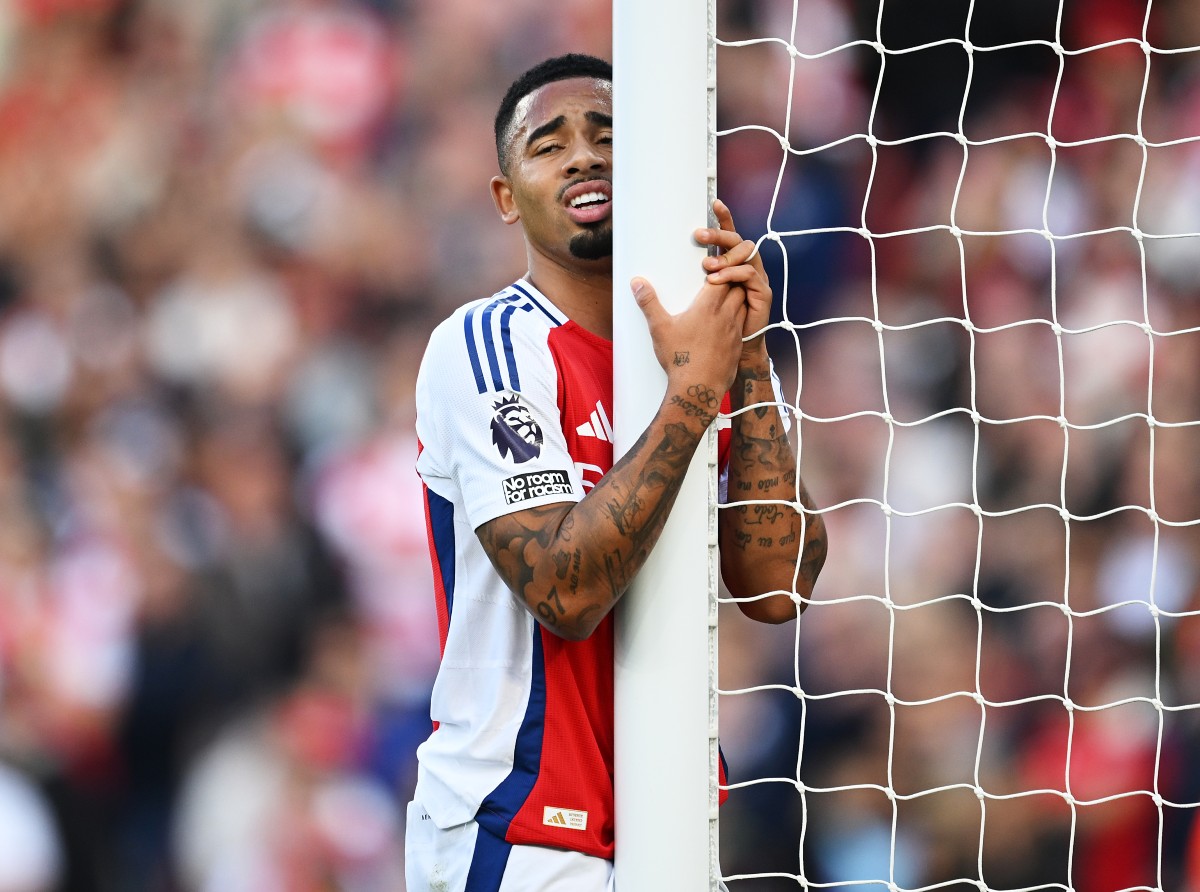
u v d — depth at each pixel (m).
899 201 24.42
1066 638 21.02
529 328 8.25
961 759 19.81
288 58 24.50
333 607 21.38
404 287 23.77
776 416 8.42
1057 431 22.83
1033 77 25.20
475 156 24.48
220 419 22.52
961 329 23.44
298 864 19.83
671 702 7.68
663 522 7.42
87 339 22.95
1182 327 23.95
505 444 7.76
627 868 7.70
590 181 8.49
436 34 24.89
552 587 7.36
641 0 7.79
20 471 22.05
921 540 21.75
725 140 24.28
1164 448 22.84
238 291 23.34
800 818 19.38
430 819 8.09
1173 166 24.86
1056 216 24.38
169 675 20.53
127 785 20.11
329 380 22.95
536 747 7.86
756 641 20.05
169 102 24.23
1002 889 19.22
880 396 22.86
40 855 19.58
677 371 7.53
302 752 20.30
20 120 24.00
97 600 20.81
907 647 20.50
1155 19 25.48
